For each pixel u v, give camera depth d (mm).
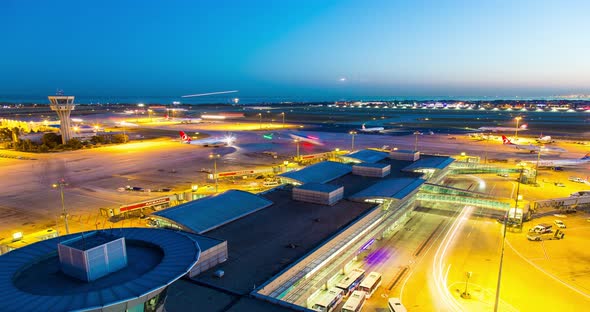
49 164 124438
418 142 183375
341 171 91000
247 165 124500
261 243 48656
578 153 154750
